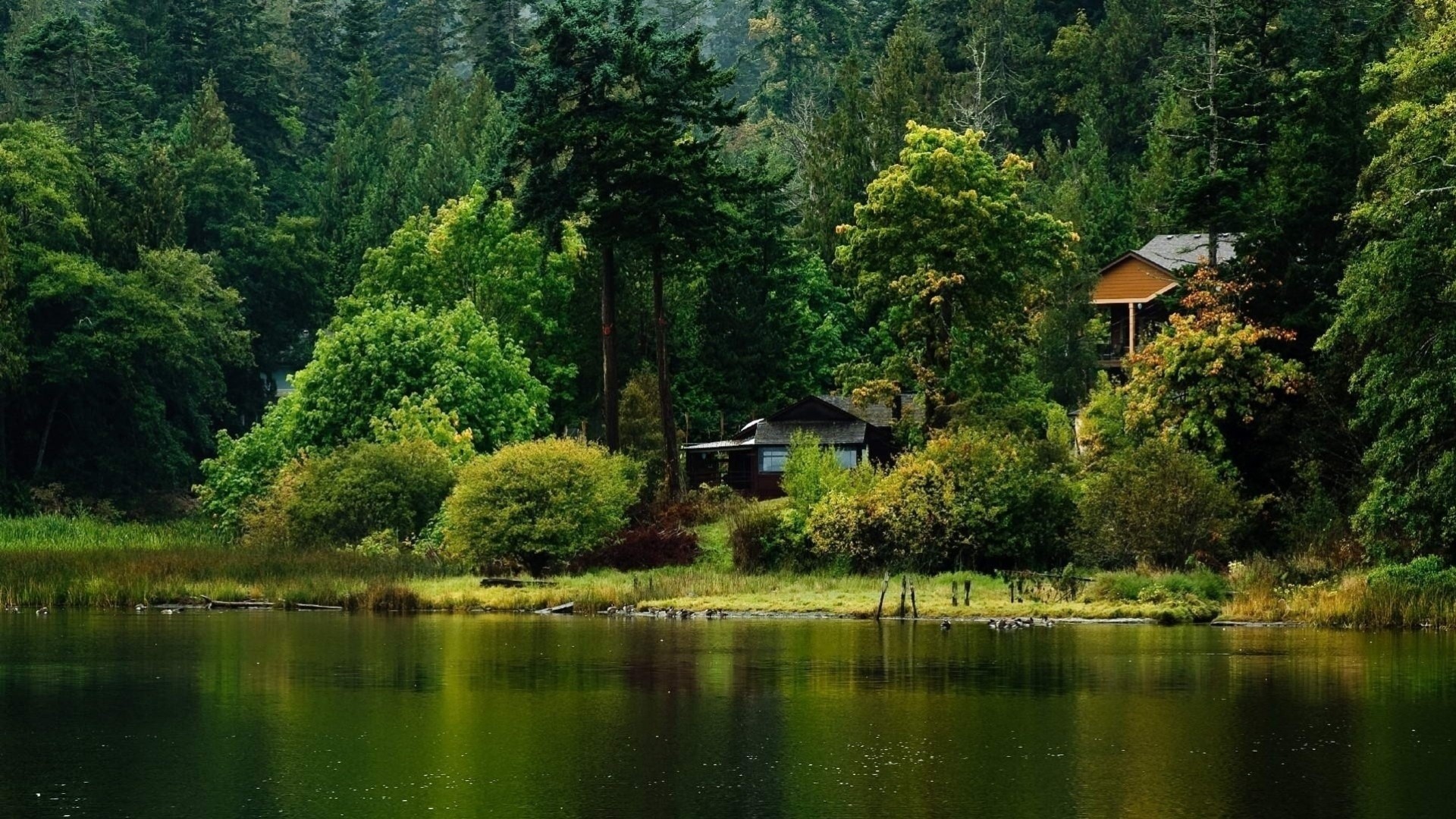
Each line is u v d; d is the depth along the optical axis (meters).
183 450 98.56
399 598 52.66
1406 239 44.62
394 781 24.41
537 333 90.50
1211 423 56.19
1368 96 58.91
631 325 86.94
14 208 93.12
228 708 30.86
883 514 57.28
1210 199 62.47
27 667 36.62
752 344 85.75
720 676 34.78
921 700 31.44
